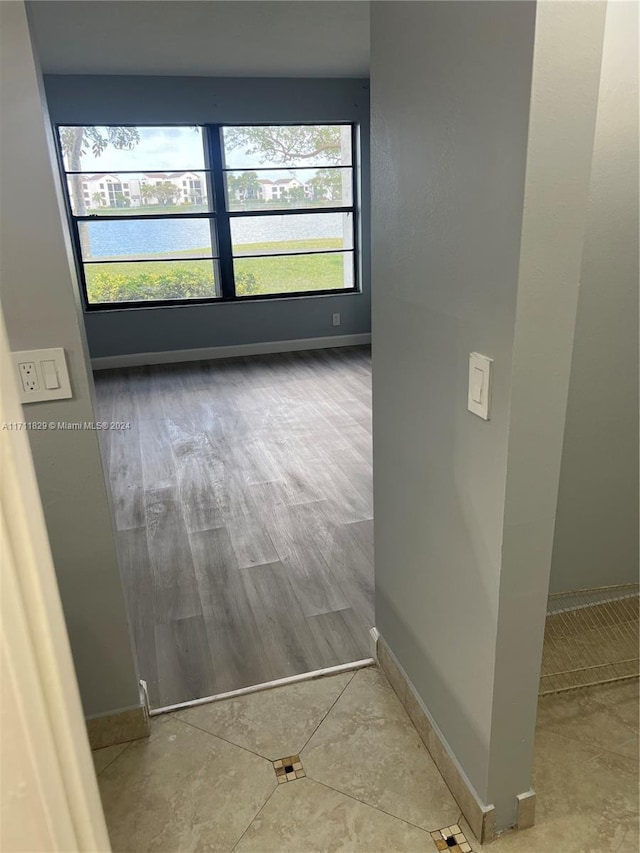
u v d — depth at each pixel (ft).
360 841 5.02
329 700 6.47
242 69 17.53
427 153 4.38
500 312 3.75
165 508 10.86
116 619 5.71
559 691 6.15
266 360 20.67
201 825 5.21
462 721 5.08
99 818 1.63
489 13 3.45
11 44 4.16
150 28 13.24
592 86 3.28
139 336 20.15
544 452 3.97
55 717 1.40
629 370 6.40
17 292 4.66
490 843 4.95
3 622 1.23
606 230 5.84
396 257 5.14
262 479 11.86
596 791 5.33
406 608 5.99
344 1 11.87
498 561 4.19
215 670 7.02
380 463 6.15
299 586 8.56
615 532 7.04
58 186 4.88
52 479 5.19
